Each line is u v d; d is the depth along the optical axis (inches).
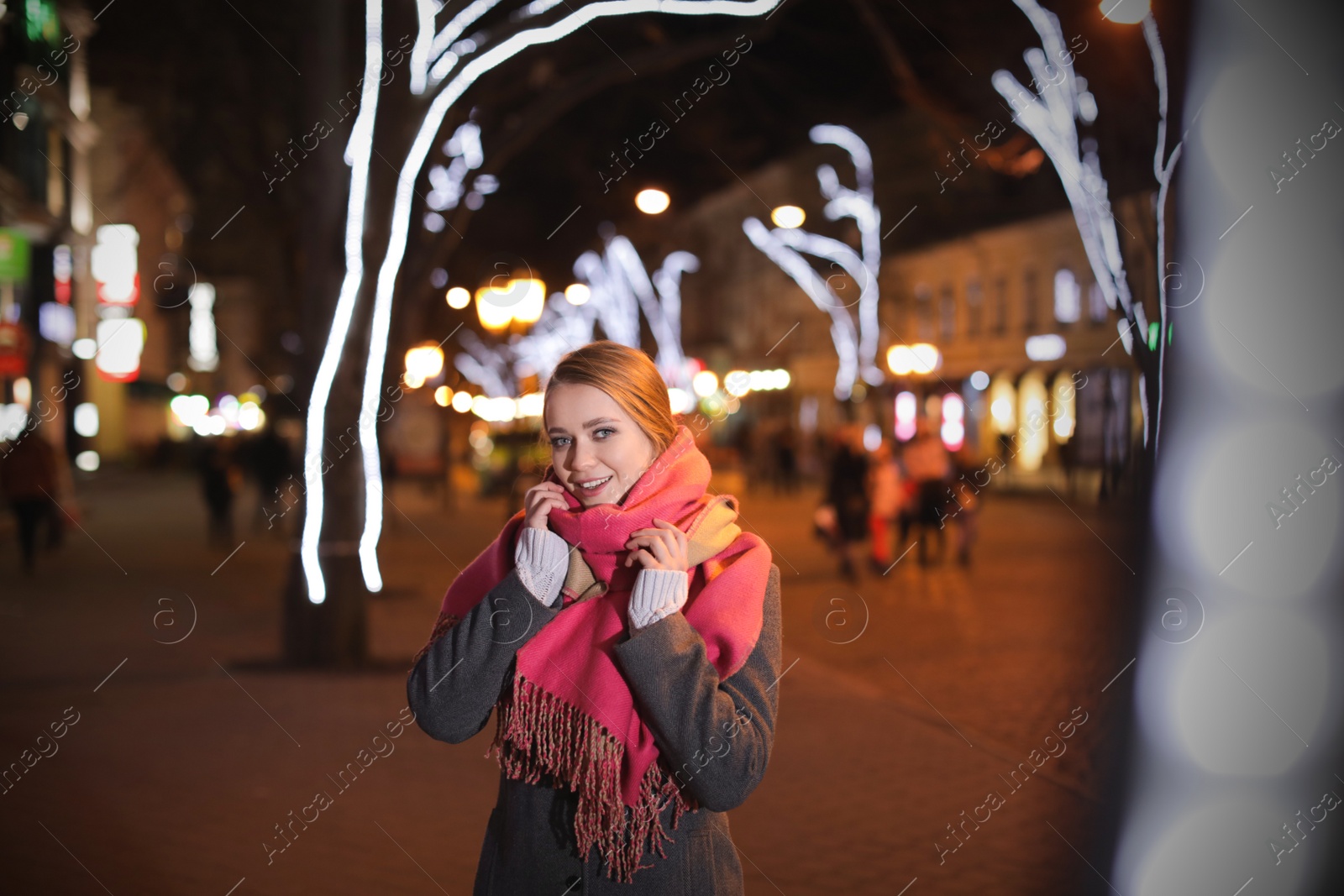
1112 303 194.4
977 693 294.5
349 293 336.2
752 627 82.3
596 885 79.7
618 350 87.1
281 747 249.0
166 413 2106.3
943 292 1391.5
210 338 2064.5
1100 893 159.8
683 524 85.5
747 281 1872.5
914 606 446.6
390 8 328.2
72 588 511.5
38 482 553.3
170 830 194.4
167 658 351.9
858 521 538.0
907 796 209.9
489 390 1097.4
